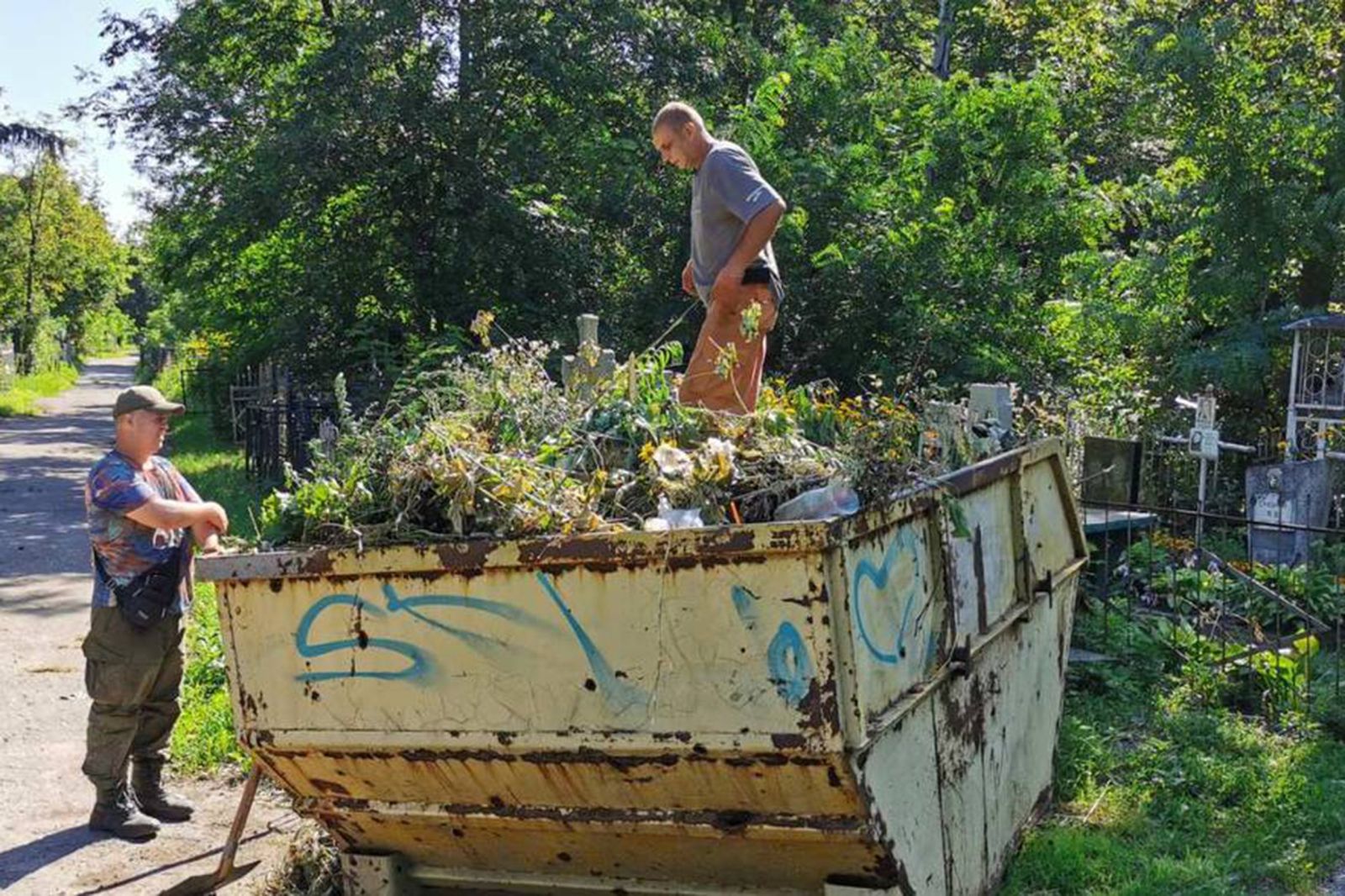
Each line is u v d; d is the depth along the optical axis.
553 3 17.92
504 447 4.32
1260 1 15.16
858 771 3.44
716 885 3.96
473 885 4.35
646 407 4.46
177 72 20.77
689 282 5.98
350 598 3.94
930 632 3.99
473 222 17.31
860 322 15.28
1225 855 5.06
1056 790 5.67
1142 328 14.51
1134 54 14.57
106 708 5.60
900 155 16.89
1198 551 8.59
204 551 5.53
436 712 3.86
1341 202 13.06
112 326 86.75
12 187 47.59
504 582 3.71
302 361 18.12
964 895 4.30
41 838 5.67
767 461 4.05
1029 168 16.45
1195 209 14.37
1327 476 10.20
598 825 3.87
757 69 19.30
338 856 4.74
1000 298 15.22
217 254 20.70
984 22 22.55
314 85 18.17
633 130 18.27
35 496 17.39
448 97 17.89
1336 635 8.06
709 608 3.46
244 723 4.14
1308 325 11.73
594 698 3.63
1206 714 6.48
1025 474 5.15
